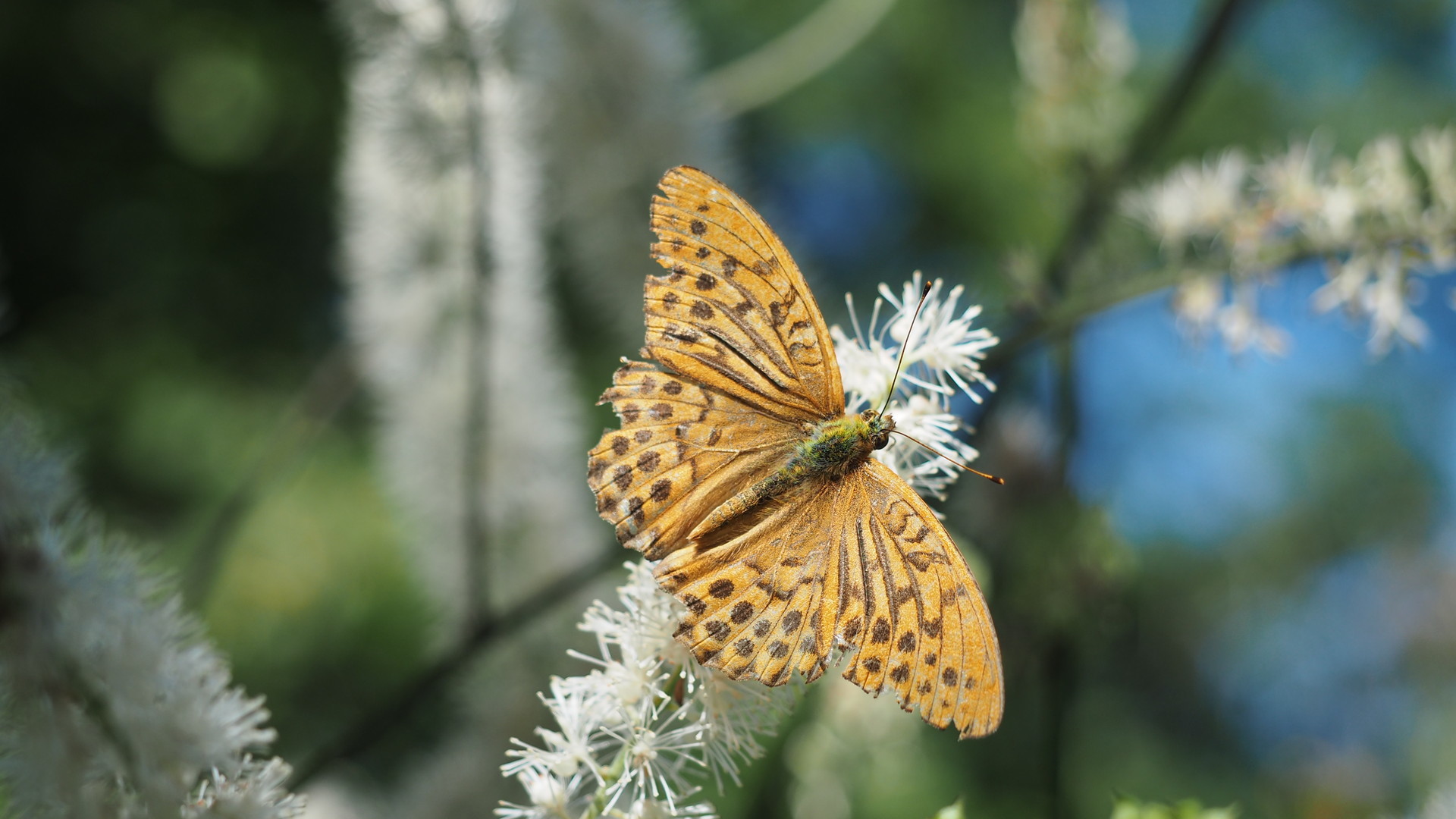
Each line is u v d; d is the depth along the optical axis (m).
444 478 0.58
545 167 0.60
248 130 1.15
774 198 1.20
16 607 0.46
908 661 0.48
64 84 1.17
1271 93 1.14
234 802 0.46
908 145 1.14
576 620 0.58
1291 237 0.54
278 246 1.17
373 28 0.57
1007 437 0.57
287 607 0.84
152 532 0.96
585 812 0.47
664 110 0.60
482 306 0.58
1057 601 0.56
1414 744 0.92
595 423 0.86
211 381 1.08
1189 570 1.29
